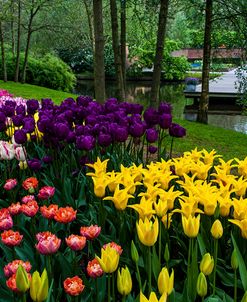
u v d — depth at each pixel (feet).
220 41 45.50
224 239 8.88
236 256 6.70
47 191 9.16
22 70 76.95
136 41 64.49
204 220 8.86
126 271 5.83
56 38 78.84
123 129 12.31
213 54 46.26
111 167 12.88
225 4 41.57
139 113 15.46
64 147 14.07
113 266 5.95
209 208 7.71
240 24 42.55
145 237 6.49
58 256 7.84
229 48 44.39
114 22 36.14
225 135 38.22
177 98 88.38
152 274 7.86
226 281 7.95
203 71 45.78
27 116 15.56
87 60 129.59
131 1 42.09
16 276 5.49
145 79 126.72
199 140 35.50
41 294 5.51
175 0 45.85
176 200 10.14
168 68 125.29
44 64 81.25
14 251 7.47
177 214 9.93
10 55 81.15
